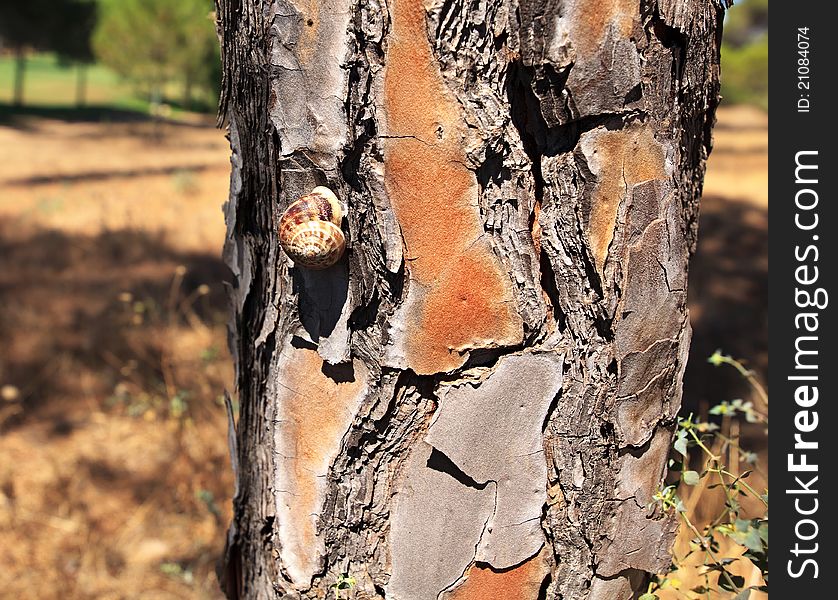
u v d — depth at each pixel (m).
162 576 3.47
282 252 1.65
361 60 1.46
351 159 1.50
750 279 7.67
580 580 1.63
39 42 28.50
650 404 1.59
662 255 1.52
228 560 2.05
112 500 4.05
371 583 1.66
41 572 3.46
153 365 5.09
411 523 1.62
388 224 1.50
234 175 1.80
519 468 1.59
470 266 1.52
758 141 21.06
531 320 1.54
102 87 40.94
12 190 12.80
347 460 1.64
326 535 1.68
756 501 2.80
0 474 4.24
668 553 1.69
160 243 9.11
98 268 8.02
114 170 15.55
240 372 1.88
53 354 5.59
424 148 1.47
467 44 1.44
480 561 1.62
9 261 8.16
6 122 25.56
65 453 4.50
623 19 1.41
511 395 1.56
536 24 1.40
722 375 5.29
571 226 1.50
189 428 4.34
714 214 10.98
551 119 1.46
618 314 1.51
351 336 1.59
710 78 1.69
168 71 24.88
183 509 3.95
